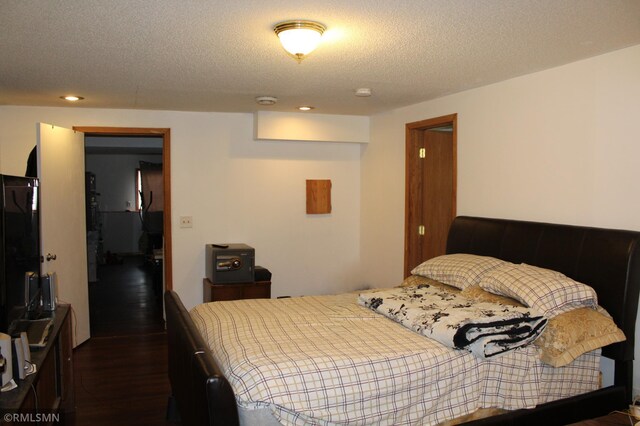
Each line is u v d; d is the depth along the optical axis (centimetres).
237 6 209
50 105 455
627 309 258
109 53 281
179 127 496
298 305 320
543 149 321
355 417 209
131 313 570
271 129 500
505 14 218
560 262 292
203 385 187
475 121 379
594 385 263
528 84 331
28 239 288
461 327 235
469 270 317
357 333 257
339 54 283
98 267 909
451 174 480
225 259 467
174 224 500
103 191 1013
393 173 488
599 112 284
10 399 185
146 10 213
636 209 265
